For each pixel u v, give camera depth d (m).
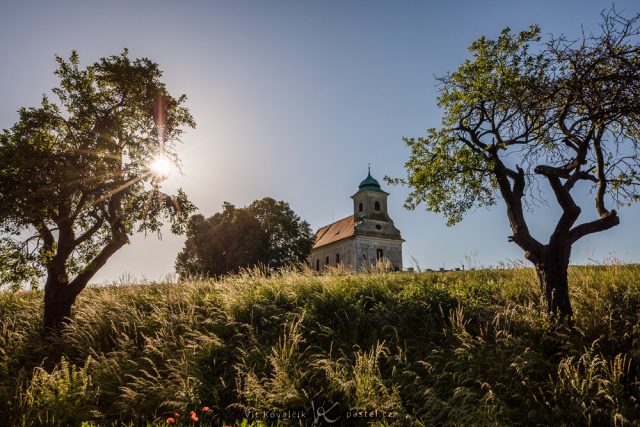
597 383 6.65
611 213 9.18
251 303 10.83
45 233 11.26
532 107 9.38
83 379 7.70
